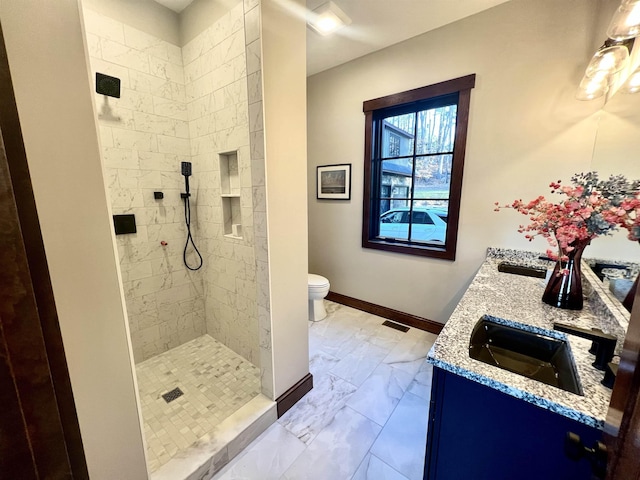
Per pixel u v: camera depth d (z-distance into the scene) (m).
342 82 2.79
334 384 1.92
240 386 1.88
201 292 2.48
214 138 2.02
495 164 2.07
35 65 0.67
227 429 1.43
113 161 1.88
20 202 0.55
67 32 0.71
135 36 1.87
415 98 2.34
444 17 2.03
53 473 0.44
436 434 0.95
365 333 2.60
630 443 0.38
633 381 0.40
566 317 1.14
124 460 0.95
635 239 0.64
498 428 0.83
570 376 0.84
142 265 2.10
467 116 2.12
